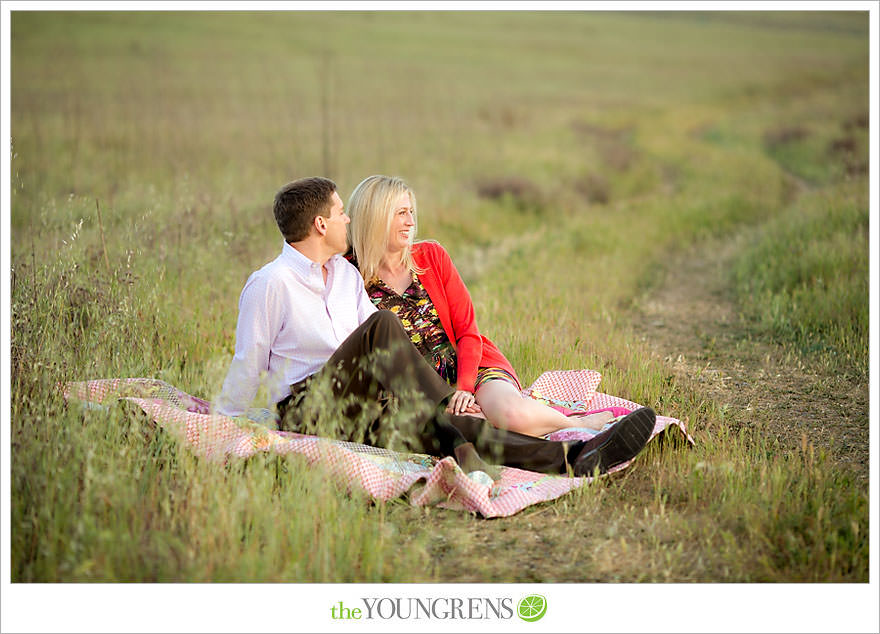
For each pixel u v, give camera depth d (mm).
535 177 14258
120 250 5137
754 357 5359
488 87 34406
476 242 9977
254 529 2705
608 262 8289
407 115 23953
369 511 3080
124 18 38062
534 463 3463
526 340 5188
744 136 22859
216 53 33219
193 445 3283
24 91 20219
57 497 2797
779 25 65750
